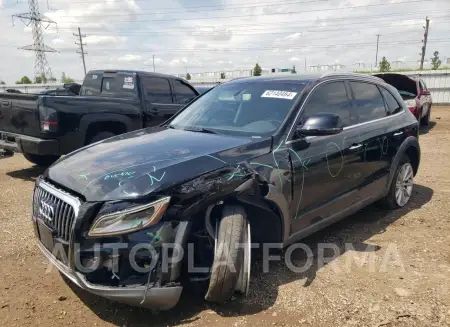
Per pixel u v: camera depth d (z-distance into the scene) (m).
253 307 3.09
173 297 2.77
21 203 5.60
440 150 9.63
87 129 6.64
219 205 3.09
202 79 35.88
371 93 4.87
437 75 25.70
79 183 2.90
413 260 3.86
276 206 3.32
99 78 8.20
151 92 7.82
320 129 3.50
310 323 2.90
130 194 2.70
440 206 5.44
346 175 4.12
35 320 2.92
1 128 7.09
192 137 3.70
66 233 2.81
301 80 4.16
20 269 3.66
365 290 3.32
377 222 4.88
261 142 3.44
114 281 2.69
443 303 3.12
